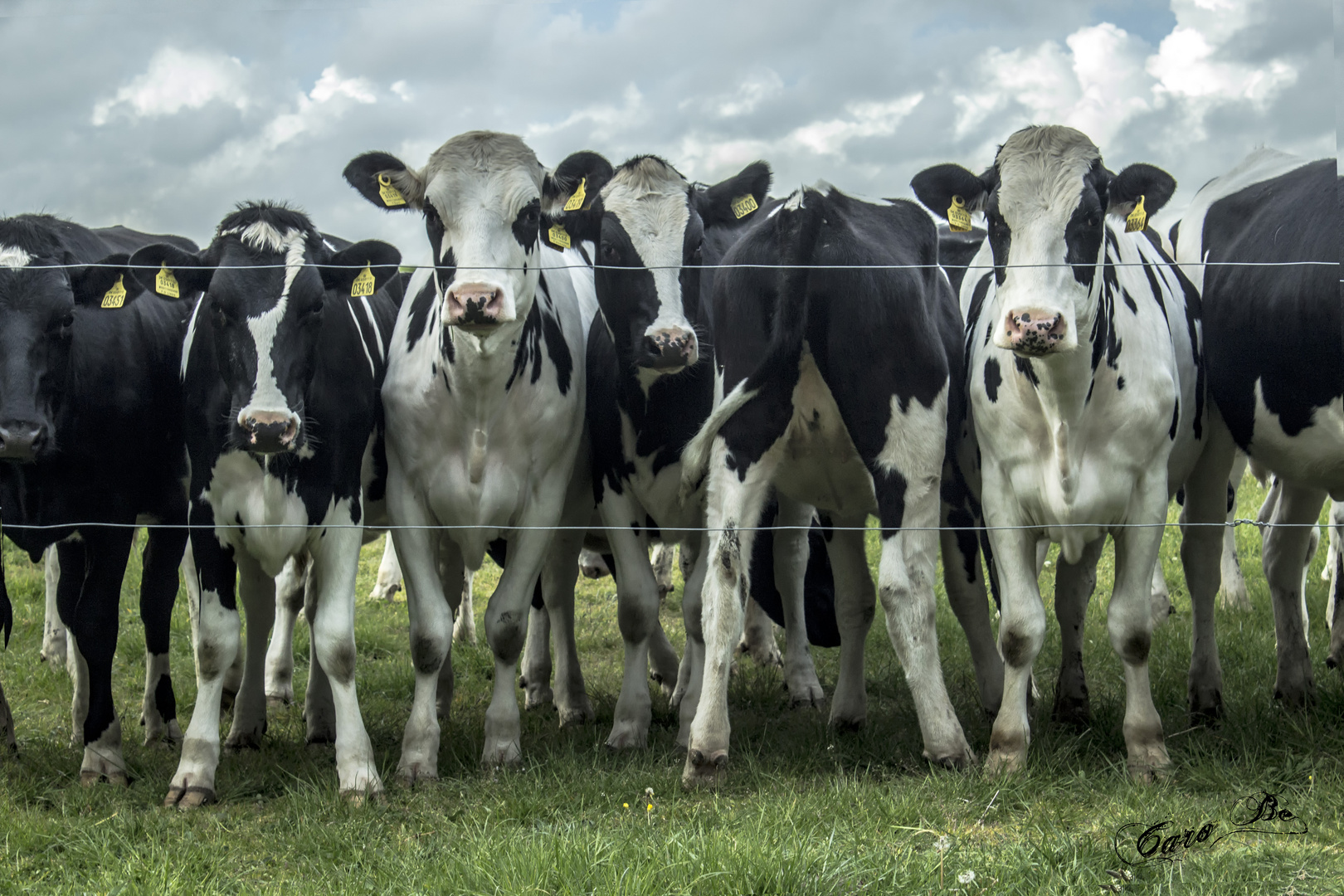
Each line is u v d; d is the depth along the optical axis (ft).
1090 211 14.48
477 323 15.38
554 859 12.27
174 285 16.15
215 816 15.21
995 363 15.84
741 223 19.13
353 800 15.43
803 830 13.53
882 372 15.93
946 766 15.97
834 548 19.16
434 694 17.20
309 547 16.72
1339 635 21.76
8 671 23.34
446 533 19.49
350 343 16.88
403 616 29.25
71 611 17.31
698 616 18.26
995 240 14.92
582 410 18.63
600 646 26.27
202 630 16.05
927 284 16.90
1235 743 16.46
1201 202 20.72
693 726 15.84
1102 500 15.49
